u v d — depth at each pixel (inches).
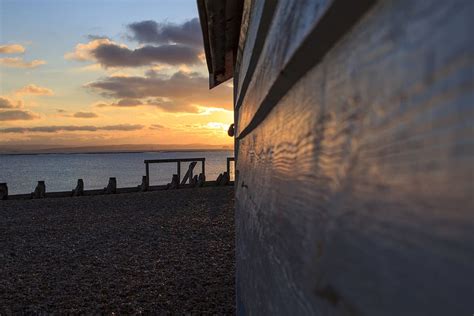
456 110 10.9
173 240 400.2
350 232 19.2
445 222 11.4
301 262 29.6
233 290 246.7
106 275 284.4
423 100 12.8
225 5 130.7
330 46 23.8
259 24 54.1
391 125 15.2
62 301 233.9
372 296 16.4
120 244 387.5
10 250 373.4
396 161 14.7
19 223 517.3
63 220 534.6
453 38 11.2
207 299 231.5
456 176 10.9
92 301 232.5
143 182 871.1
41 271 299.7
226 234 427.2
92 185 3184.1
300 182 31.1
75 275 287.1
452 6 11.3
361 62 18.8
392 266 14.8
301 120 31.7
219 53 193.8
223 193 823.1
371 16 17.8
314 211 26.3
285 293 36.0
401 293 14.0
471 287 10.2
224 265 304.3
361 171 18.2
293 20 31.3
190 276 277.0
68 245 389.4
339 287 20.4
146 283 263.4
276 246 42.7
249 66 74.9
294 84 35.3
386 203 15.5
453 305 10.9
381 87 16.3
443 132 11.6
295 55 29.0
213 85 275.0
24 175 5036.9
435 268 11.9
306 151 29.4
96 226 488.7
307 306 27.4
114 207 642.8
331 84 23.6
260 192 61.1
